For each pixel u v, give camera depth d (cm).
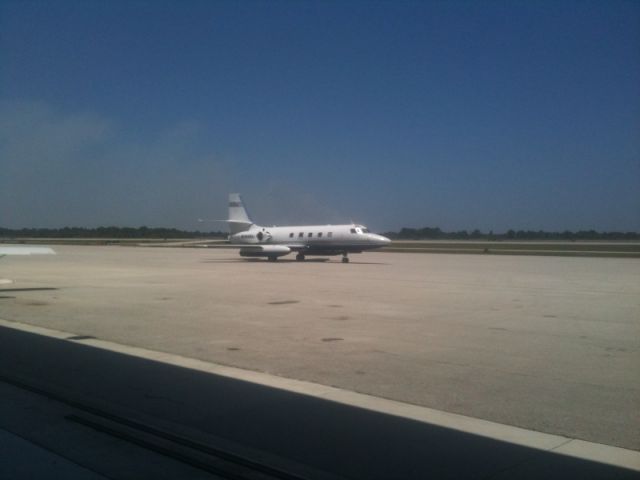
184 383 973
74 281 2975
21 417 795
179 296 2286
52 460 643
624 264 4581
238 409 826
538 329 1520
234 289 2556
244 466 625
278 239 5112
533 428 750
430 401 870
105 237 18950
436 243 11812
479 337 1404
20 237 17875
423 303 2062
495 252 6894
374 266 4338
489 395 903
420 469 612
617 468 619
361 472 605
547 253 6600
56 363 1124
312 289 2556
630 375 1033
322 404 852
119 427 747
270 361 1143
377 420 778
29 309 1912
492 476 594
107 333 1461
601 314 1795
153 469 622
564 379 1004
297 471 608
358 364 1116
